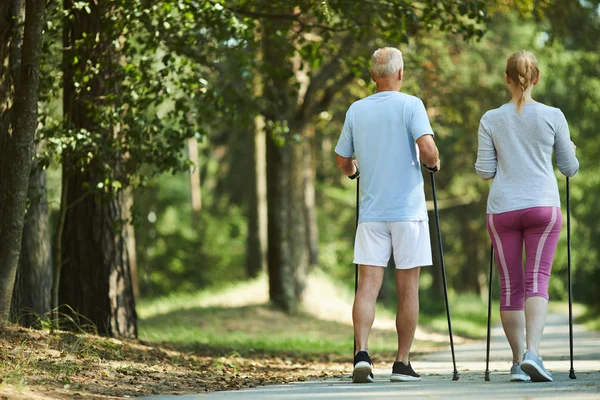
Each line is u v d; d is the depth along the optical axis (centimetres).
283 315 2720
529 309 829
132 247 3453
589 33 2578
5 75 1191
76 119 1400
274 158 2770
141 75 1328
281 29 1559
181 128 1371
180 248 5956
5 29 1186
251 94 1755
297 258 2811
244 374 1152
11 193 1101
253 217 3612
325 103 2702
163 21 1295
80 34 1393
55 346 1055
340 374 1157
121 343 1251
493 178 876
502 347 1866
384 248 871
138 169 1373
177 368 1107
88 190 1409
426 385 814
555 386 770
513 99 863
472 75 2816
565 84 3291
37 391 756
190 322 2473
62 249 1450
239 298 3002
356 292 883
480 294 5925
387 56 884
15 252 1112
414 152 870
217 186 6481
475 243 5728
